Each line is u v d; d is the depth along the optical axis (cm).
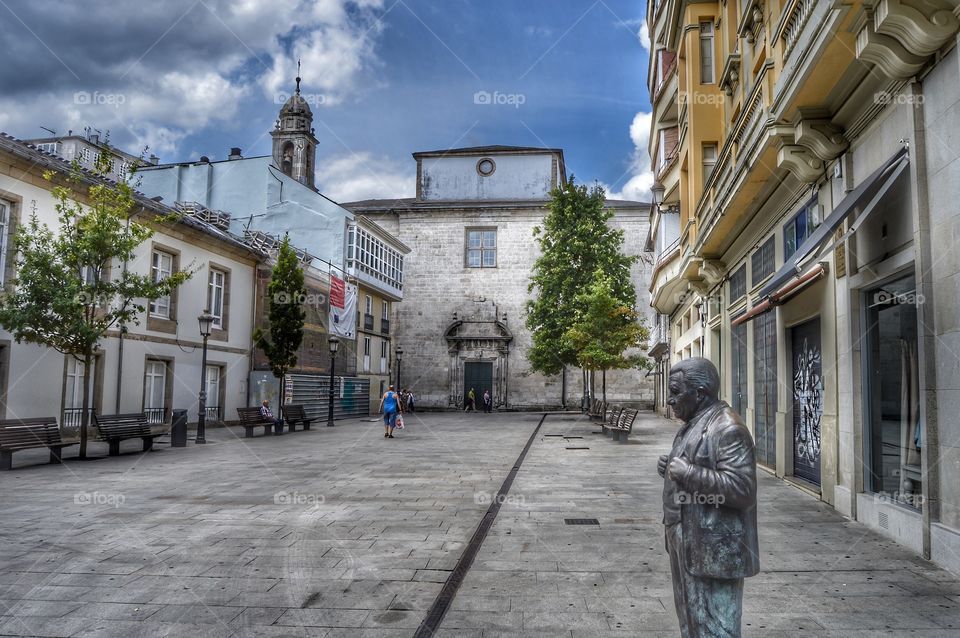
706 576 265
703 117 1573
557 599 476
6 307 1373
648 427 2458
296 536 676
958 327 525
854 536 662
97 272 1464
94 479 1104
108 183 1948
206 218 2950
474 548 622
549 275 3319
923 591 486
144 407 2180
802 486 960
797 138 784
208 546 634
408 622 432
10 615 447
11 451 1230
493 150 4925
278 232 3516
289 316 2464
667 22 1850
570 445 1747
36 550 619
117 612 452
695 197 1584
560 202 3338
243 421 2041
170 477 1130
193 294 2427
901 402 661
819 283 878
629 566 561
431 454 1528
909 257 612
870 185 640
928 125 572
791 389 1070
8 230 1697
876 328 724
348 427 2647
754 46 1093
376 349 4016
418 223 4738
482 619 437
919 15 520
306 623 431
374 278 3831
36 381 1752
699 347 2128
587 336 2664
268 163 3525
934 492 565
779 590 489
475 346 4556
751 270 1318
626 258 3344
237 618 440
